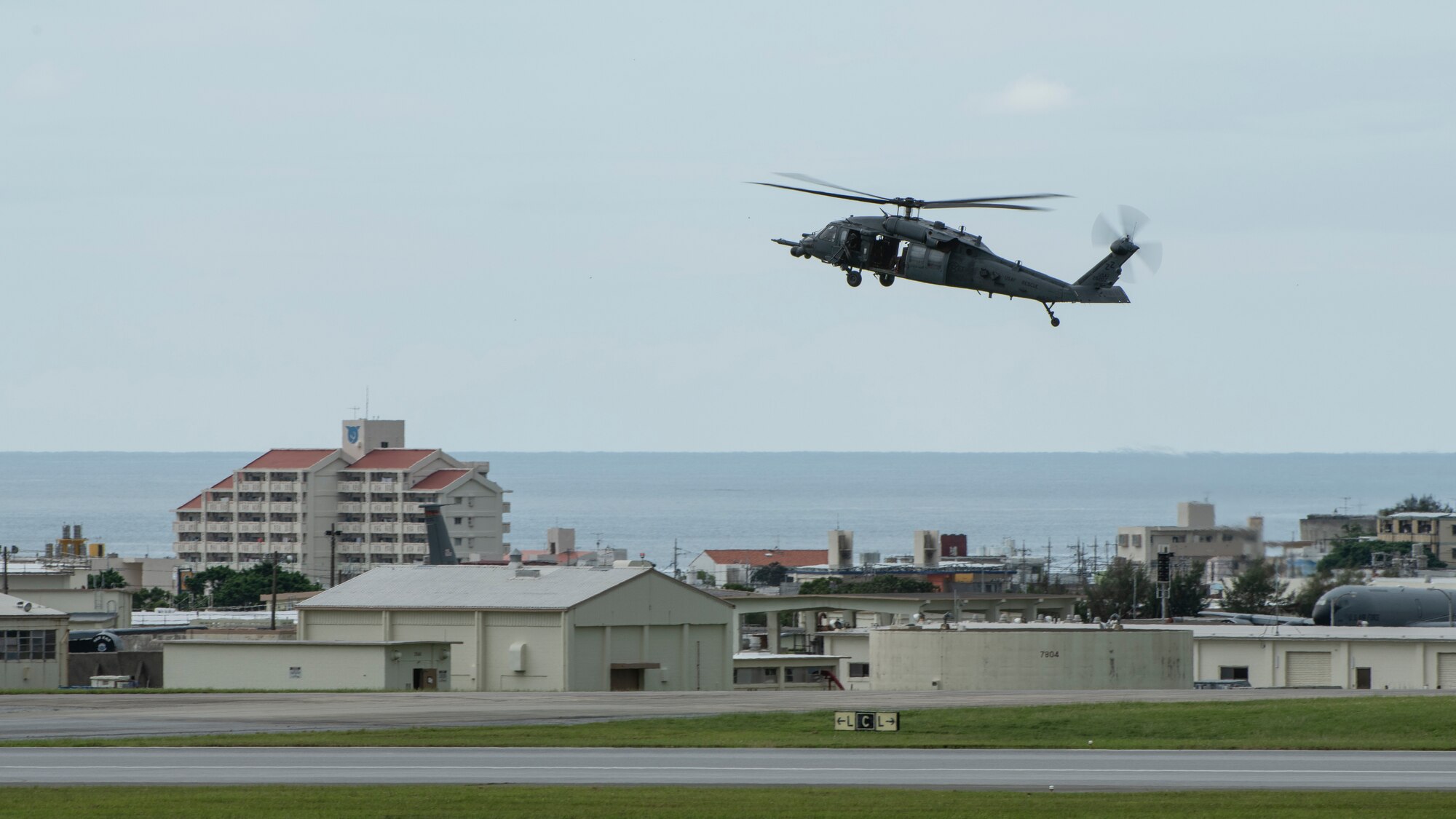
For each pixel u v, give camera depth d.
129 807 116.62
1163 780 132.75
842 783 130.12
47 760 141.12
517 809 116.38
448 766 138.62
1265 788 127.75
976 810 116.19
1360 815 114.75
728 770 136.88
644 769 136.88
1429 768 140.88
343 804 117.81
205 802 118.62
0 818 112.44
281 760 141.88
